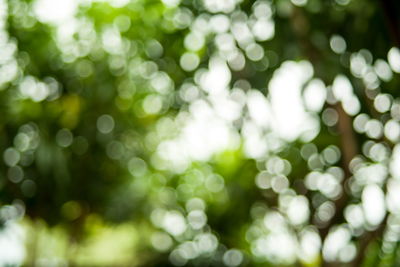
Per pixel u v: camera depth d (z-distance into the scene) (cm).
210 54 223
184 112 274
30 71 256
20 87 261
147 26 235
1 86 259
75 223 292
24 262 292
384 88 197
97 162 280
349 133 216
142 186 295
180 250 312
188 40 229
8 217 274
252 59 215
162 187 304
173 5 223
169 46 233
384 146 219
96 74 265
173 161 301
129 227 316
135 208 292
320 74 201
